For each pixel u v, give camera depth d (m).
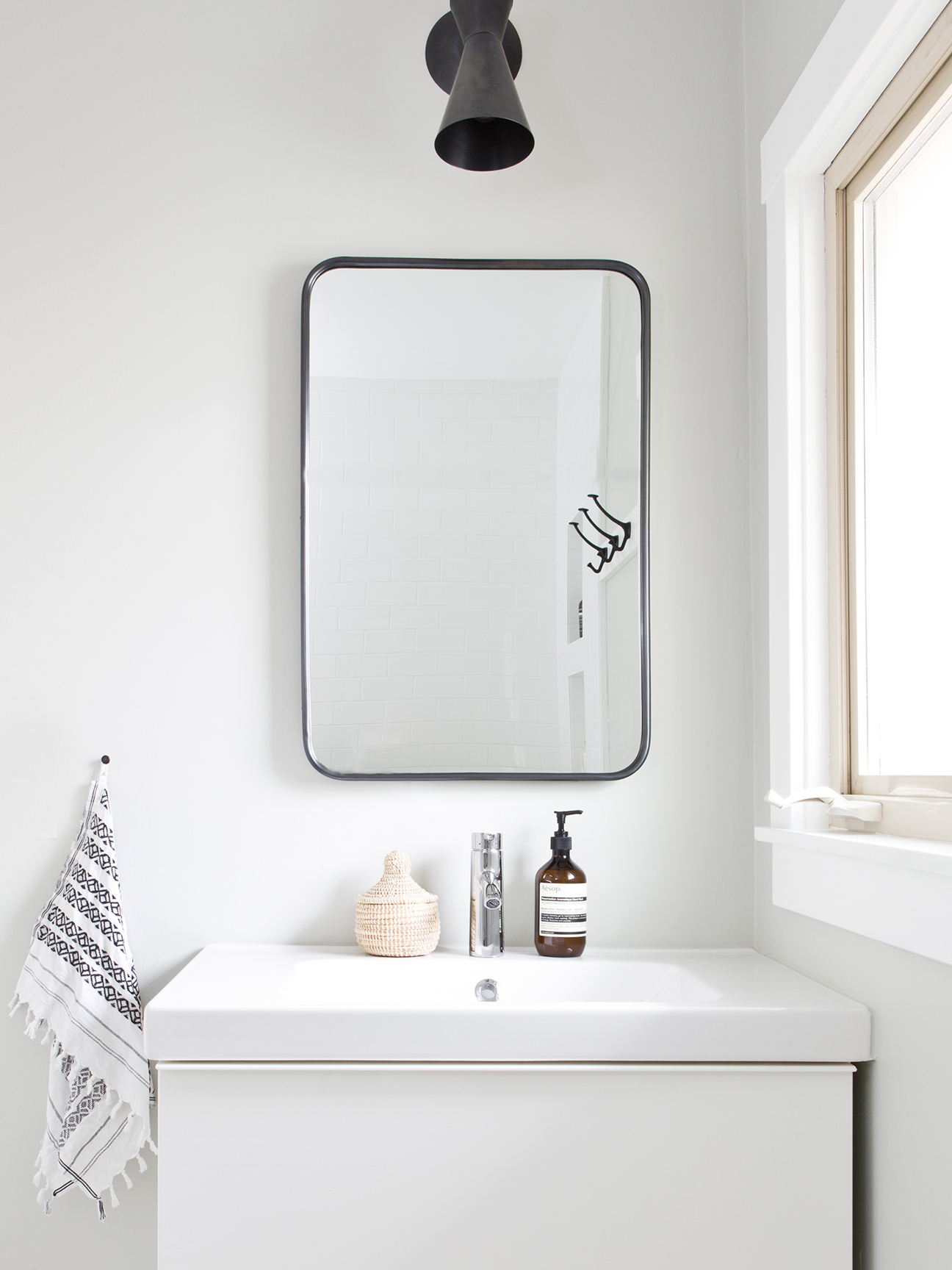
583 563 1.43
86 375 1.43
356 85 1.48
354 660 1.41
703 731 1.44
